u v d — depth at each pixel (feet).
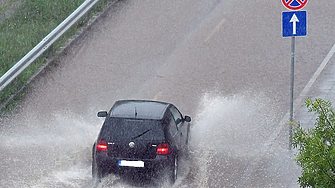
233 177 79.20
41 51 115.14
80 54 123.54
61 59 120.67
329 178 49.26
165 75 116.88
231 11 146.20
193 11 145.38
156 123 75.15
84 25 133.08
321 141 50.42
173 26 137.18
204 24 138.82
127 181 75.36
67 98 107.34
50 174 79.20
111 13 141.49
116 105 81.15
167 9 145.59
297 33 82.94
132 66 119.75
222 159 85.20
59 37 121.49
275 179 78.02
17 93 105.91
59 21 138.21
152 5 147.33
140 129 74.38
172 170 75.25
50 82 112.68
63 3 146.10
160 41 130.11
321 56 124.36
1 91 102.58
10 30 134.10
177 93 109.91
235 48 127.85
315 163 49.29
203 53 125.59
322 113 53.57
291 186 75.56
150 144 73.51
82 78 114.73
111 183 75.56
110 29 134.31
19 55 120.98
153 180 74.95
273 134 93.61
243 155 86.48
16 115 100.07
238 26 138.00
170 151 74.43
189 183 77.15
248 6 149.28
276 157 85.25
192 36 132.87
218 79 115.34
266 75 116.67
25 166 81.66
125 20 138.62
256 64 121.39
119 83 113.39
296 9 84.79
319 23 139.95
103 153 73.82
